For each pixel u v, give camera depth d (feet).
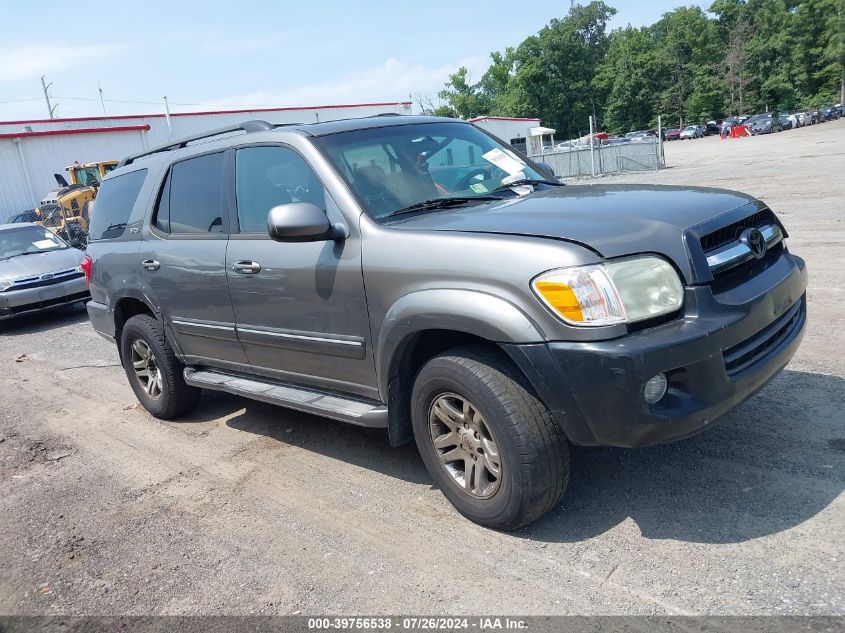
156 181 16.43
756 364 9.79
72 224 63.00
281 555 10.78
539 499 9.75
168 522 12.37
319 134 12.84
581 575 9.20
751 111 281.13
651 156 89.86
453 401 10.63
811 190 44.65
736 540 9.46
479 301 9.51
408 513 11.52
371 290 11.09
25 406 21.09
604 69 289.53
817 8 267.39
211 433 16.60
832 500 10.05
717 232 10.00
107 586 10.59
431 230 10.52
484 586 9.28
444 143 13.79
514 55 291.17
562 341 8.92
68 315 37.37
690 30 290.56
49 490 14.52
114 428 18.03
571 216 10.19
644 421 8.73
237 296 13.76
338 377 12.46
